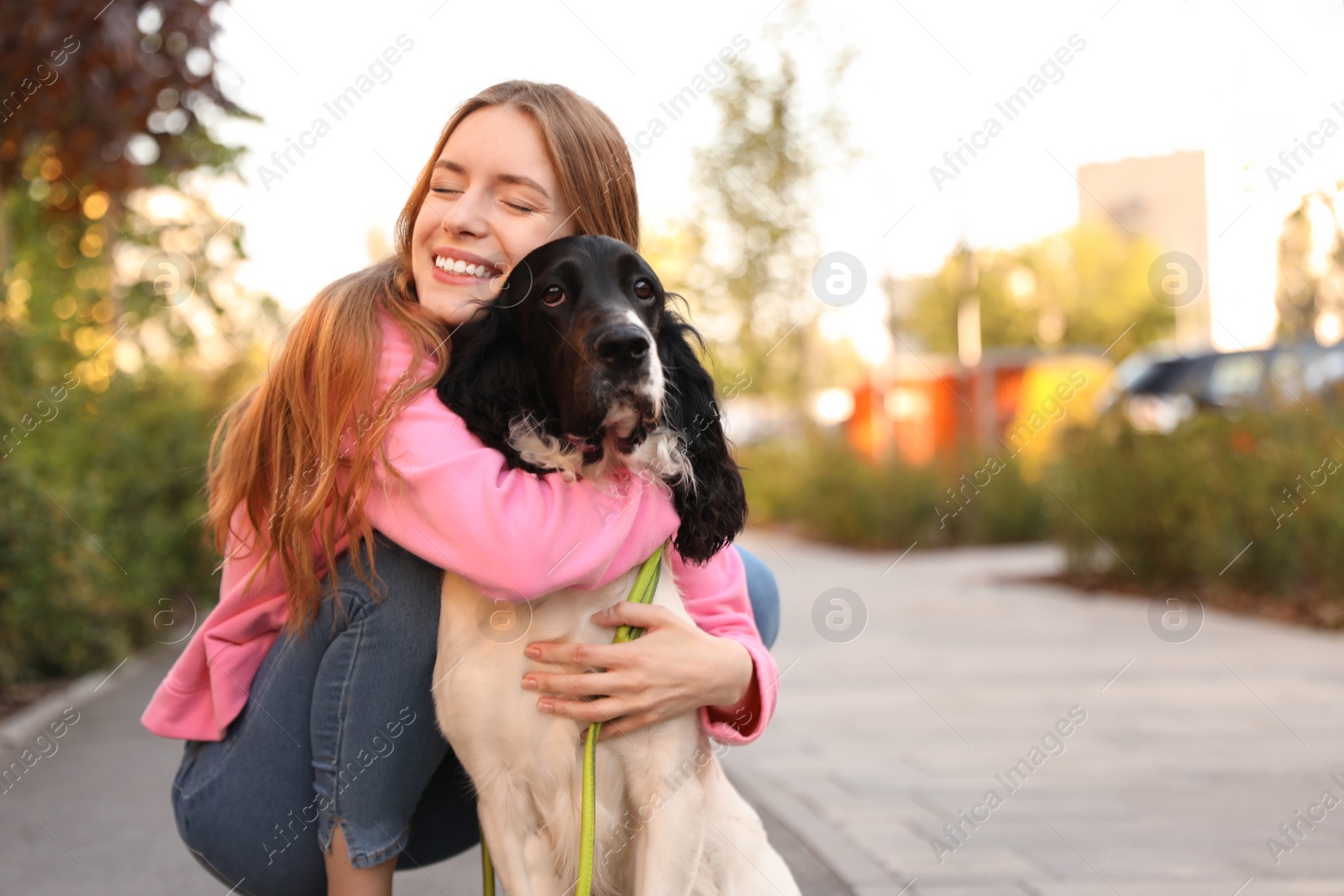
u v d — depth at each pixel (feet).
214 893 9.52
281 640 7.20
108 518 23.65
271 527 6.91
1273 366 30.19
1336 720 16.01
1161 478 29.37
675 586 7.26
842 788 12.94
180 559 27.66
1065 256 98.22
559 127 7.15
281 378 7.05
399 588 6.88
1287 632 23.77
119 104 16.48
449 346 6.84
